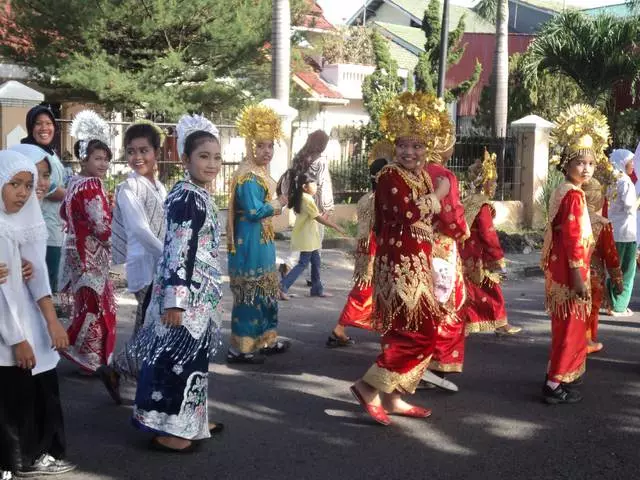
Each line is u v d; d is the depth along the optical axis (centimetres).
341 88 2530
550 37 2053
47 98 1834
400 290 485
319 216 891
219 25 1739
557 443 492
